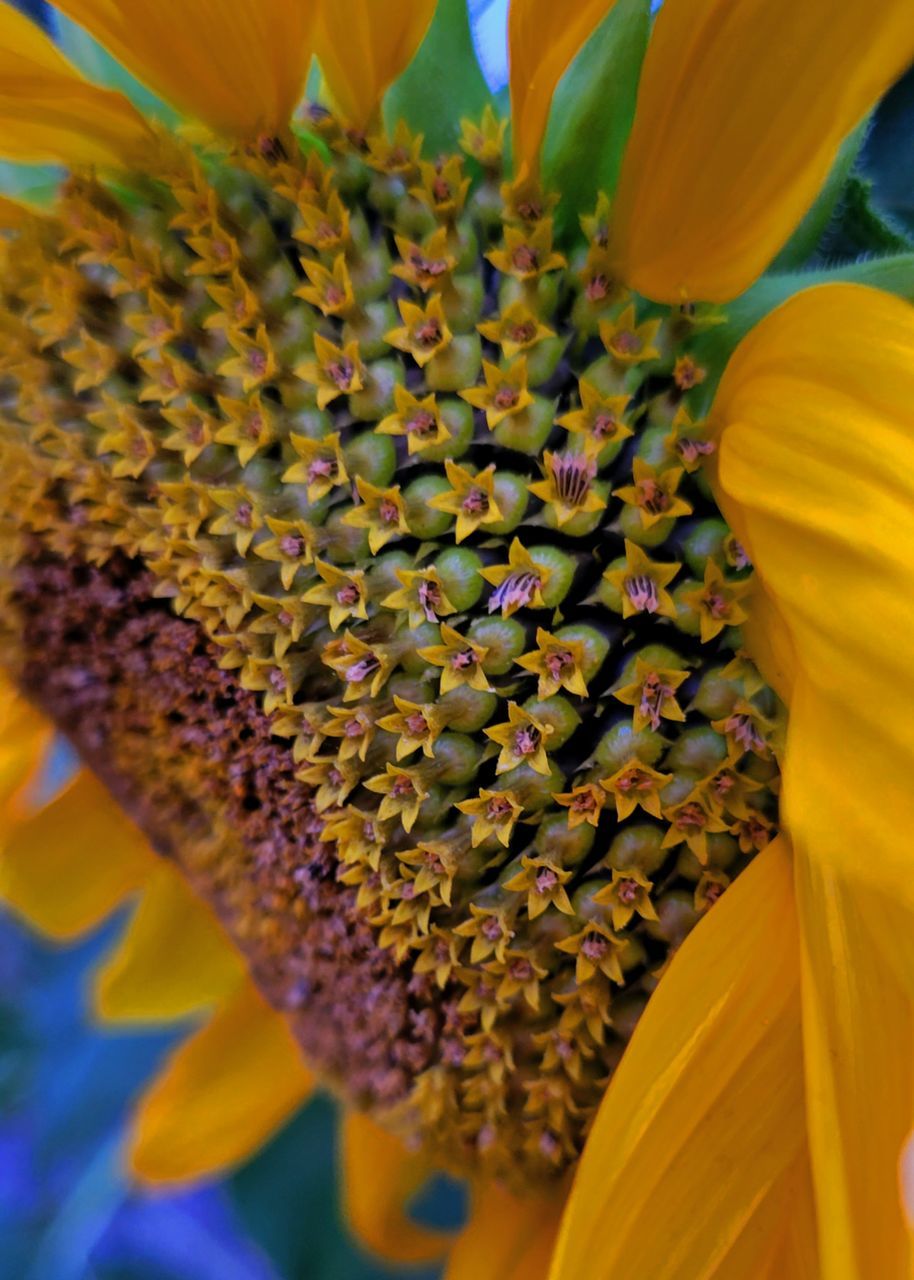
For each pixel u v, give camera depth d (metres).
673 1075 0.12
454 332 0.13
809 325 0.11
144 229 0.14
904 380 0.10
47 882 0.19
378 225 0.13
